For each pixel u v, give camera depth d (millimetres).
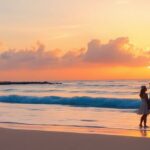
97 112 23547
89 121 17703
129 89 60938
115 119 18859
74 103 32688
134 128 14836
